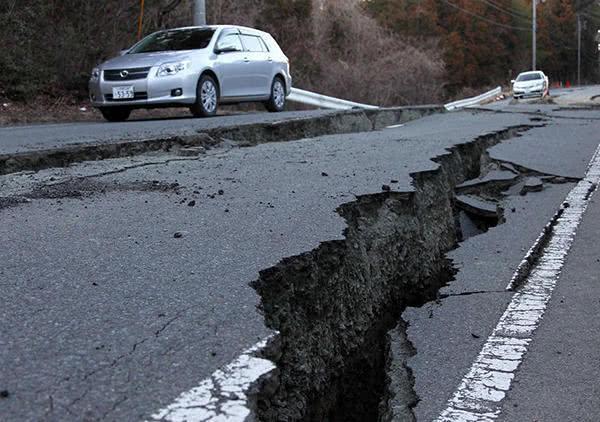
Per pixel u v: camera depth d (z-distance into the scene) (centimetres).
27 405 213
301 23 2878
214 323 279
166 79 1140
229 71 1266
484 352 316
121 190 539
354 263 422
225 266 352
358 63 3027
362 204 510
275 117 1109
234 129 902
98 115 1405
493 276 429
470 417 258
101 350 253
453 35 5184
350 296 403
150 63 1152
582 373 289
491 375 292
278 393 304
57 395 219
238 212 471
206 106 1206
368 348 401
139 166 647
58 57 1548
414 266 512
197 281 330
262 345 260
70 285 324
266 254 372
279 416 296
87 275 338
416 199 569
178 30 1296
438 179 657
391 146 838
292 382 319
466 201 661
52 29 1574
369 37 3284
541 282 413
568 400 266
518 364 301
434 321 360
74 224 438
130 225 436
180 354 250
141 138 761
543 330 338
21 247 387
